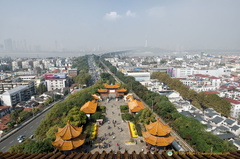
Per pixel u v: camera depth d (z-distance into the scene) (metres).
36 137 79.62
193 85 181.75
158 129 59.88
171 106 103.00
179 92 158.12
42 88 175.50
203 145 68.25
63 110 93.25
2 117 109.94
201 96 133.75
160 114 103.81
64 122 76.06
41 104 138.50
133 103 101.75
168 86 187.00
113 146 65.12
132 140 68.31
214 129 95.38
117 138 71.19
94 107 96.31
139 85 155.75
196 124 80.00
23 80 184.12
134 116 93.62
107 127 81.88
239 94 148.38
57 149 59.75
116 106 114.88
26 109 123.25
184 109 122.62
